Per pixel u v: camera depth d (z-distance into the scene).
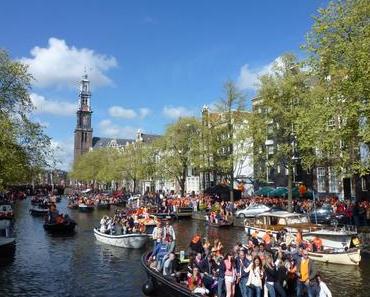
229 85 46.78
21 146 28.00
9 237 28.48
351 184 43.47
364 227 28.38
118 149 101.25
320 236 26.02
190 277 16.59
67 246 31.03
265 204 45.97
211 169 51.38
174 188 82.38
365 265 22.94
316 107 26.03
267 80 37.69
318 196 47.44
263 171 47.94
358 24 24.64
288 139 37.81
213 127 49.75
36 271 23.09
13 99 28.12
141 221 35.56
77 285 20.20
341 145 27.97
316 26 25.73
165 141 58.41
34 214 58.47
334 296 17.67
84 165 118.62
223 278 15.59
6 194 77.88
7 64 27.73
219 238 34.00
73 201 75.19
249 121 42.81
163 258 18.77
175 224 44.44
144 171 70.06
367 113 22.95
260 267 15.38
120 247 30.30
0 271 23.06
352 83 23.39
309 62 26.75
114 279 21.38
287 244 22.98
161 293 18.08
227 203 46.34
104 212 63.88
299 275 16.47
